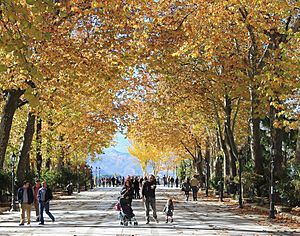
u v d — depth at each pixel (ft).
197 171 200.54
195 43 73.77
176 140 168.76
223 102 125.39
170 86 112.68
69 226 65.77
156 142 166.81
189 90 111.14
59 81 77.15
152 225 66.85
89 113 122.83
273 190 77.10
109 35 70.44
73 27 69.72
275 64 61.52
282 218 75.15
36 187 76.02
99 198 150.92
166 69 97.91
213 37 76.23
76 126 124.06
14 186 102.12
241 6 73.87
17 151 141.49
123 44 72.38
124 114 123.54
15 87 72.54
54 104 81.61
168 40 81.56
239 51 97.19
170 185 309.83
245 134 162.81
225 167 143.95
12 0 27.66
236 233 56.75
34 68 29.78
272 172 77.66
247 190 112.68
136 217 80.43
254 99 90.74
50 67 69.41
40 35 29.04
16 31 33.88
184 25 80.02
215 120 136.15
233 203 114.01
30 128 113.70
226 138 129.80
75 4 66.49
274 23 72.74
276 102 64.54
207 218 78.18
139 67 83.46
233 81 97.81
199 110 124.16
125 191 67.77
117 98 121.49
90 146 126.52
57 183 176.14
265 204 95.66
